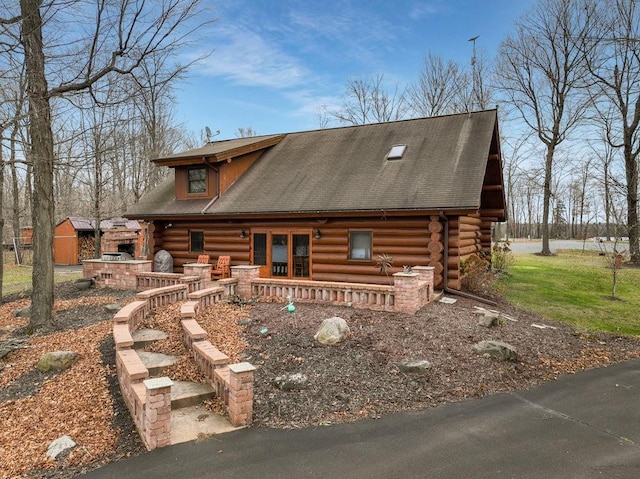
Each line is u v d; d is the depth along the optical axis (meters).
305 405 5.58
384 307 9.38
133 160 25.48
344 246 13.07
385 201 11.91
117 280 13.11
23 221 35.66
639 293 14.37
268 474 4.08
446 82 32.88
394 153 14.08
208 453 4.49
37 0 8.42
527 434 4.89
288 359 6.84
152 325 8.64
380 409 5.54
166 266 15.66
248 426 5.11
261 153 17.52
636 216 21.33
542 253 26.28
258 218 14.00
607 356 8.17
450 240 11.94
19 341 7.92
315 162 15.53
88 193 35.81
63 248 29.11
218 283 10.70
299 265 13.88
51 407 5.65
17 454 4.63
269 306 9.88
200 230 15.65
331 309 9.51
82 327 8.87
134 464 4.32
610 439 4.79
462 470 4.12
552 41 24.70
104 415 5.44
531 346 8.11
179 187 16.28
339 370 6.47
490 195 15.67
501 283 15.43
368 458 4.35
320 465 4.23
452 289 11.89
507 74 27.45
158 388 4.58
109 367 6.71
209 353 6.21
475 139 13.38
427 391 6.04
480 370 6.76
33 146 8.95
